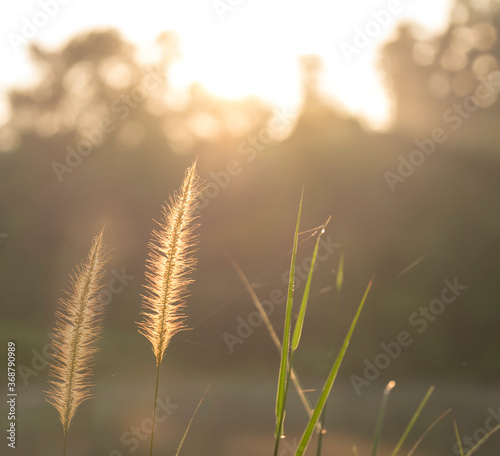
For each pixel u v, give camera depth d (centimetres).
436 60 4925
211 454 1130
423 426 1489
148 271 296
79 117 4669
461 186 3241
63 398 314
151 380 1494
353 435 1348
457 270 3025
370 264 3089
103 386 1431
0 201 3959
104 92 4731
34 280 3753
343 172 3212
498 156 3288
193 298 2211
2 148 4616
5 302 3731
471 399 1789
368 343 2370
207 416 1406
